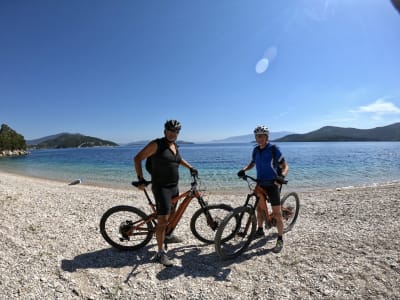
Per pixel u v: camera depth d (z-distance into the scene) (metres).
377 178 17.84
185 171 23.72
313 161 34.31
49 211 7.77
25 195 10.45
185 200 4.66
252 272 3.91
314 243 4.87
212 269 4.04
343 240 4.93
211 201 10.03
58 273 3.95
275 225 5.11
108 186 16.20
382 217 6.39
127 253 4.66
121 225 4.64
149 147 4.20
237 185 15.80
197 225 5.64
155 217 4.60
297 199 6.04
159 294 3.41
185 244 5.04
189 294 3.39
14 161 55.22
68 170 29.08
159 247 4.32
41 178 21.59
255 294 3.36
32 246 4.97
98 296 3.39
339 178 18.08
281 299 3.23
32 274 3.91
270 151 4.55
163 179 4.25
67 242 5.19
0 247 4.89
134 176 22.00
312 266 3.98
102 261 4.35
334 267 3.90
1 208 8.00
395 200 8.12
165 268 4.09
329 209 7.49
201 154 65.88
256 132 4.61
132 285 3.62
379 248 4.48
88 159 54.38
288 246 4.81
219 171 23.64
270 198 4.61
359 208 7.39
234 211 4.35
